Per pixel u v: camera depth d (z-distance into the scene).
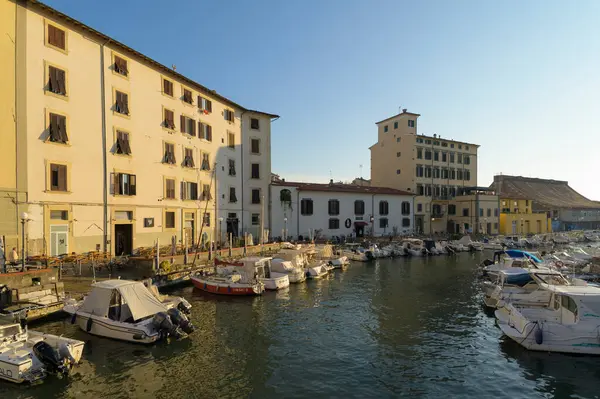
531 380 11.99
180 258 26.31
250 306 20.55
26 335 12.23
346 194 53.25
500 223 69.06
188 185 36.34
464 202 65.62
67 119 24.84
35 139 22.80
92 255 22.45
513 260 28.72
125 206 29.08
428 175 64.69
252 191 46.16
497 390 11.36
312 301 21.91
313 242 41.06
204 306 20.47
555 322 14.91
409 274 31.98
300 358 13.52
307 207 49.78
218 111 41.38
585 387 11.55
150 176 31.77
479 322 17.98
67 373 11.73
